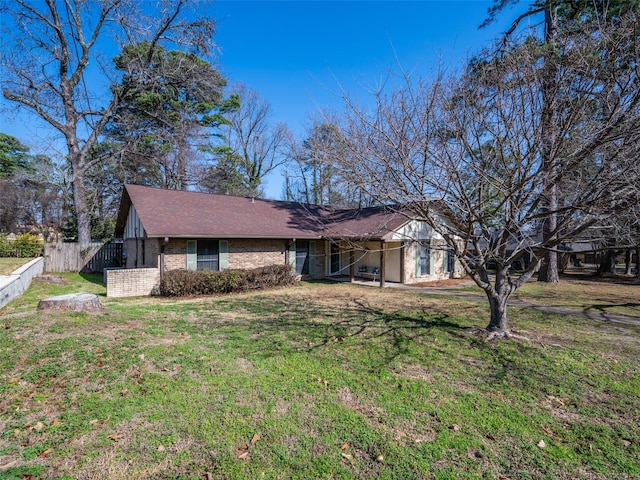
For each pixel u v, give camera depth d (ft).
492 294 21.15
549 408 12.33
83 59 58.70
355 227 48.91
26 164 89.56
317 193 86.48
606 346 19.22
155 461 9.23
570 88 15.87
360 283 48.26
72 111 59.36
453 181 16.57
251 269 42.73
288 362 16.21
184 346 17.92
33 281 42.75
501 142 16.97
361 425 11.02
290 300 33.99
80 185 60.39
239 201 54.44
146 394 12.82
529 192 16.53
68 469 8.88
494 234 20.80
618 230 17.58
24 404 12.00
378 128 17.03
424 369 15.66
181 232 37.86
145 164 75.36
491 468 9.09
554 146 15.76
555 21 17.20
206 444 9.96
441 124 17.01
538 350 18.33
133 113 70.54
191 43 58.85
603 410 12.22
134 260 48.24
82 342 17.28
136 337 18.85
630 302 34.12
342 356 17.15
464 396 13.07
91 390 13.03
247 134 103.19
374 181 17.80
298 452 9.66
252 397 12.75
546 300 35.27
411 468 9.05
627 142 14.26
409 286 46.03
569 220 17.92
